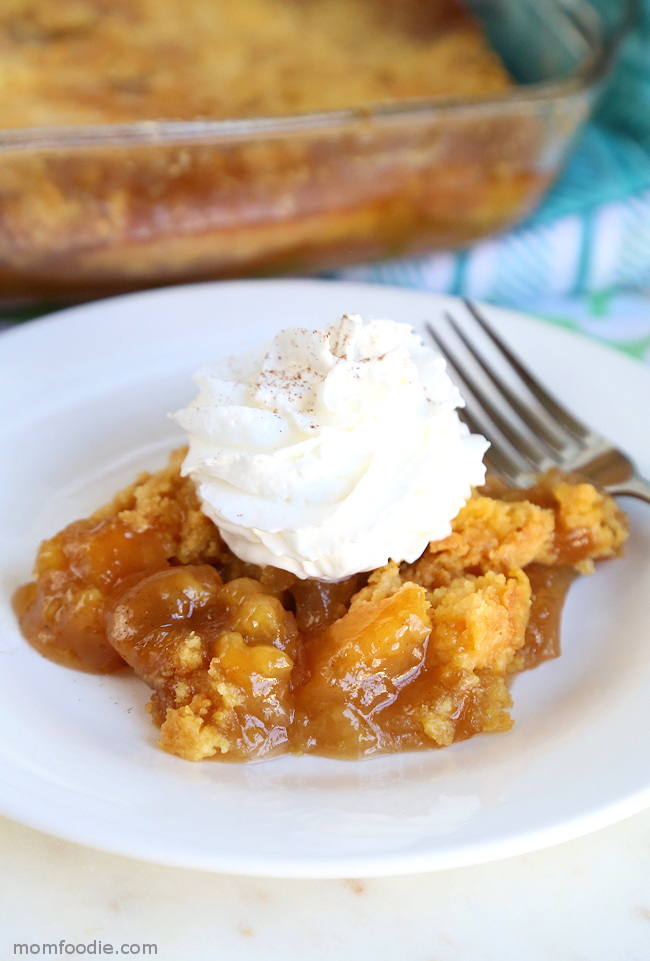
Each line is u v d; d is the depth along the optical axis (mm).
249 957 319
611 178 529
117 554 374
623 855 337
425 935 323
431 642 359
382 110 469
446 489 370
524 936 323
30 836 336
